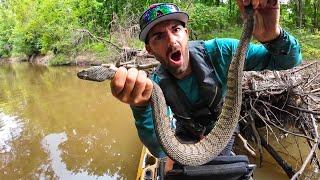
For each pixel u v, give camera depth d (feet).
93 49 20.33
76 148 6.42
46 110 9.46
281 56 2.21
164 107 1.94
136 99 1.75
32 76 18.03
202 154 2.08
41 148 6.50
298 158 4.96
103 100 10.28
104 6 24.38
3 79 17.87
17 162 5.91
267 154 5.15
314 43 12.73
